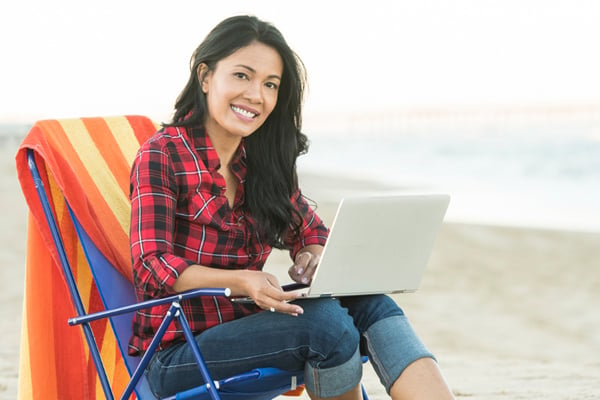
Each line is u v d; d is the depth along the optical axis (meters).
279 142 3.39
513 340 8.05
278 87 3.28
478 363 6.59
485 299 9.99
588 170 24.59
